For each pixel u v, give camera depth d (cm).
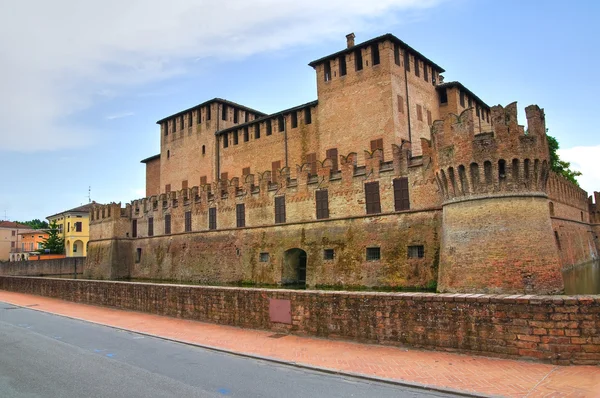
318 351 1638
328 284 4306
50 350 1845
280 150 6006
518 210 2898
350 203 4306
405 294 1638
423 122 5550
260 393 1206
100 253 7575
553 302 1322
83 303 3578
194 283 5884
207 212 5906
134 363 1585
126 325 2430
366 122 5169
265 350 1698
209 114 7119
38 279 4447
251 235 5238
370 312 1706
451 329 1503
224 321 2272
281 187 4953
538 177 2941
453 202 3170
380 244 4003
